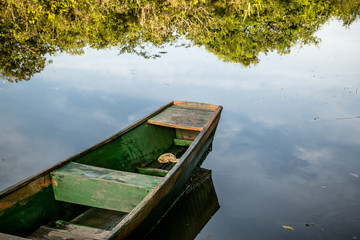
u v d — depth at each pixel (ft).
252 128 19.94
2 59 31.30
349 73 28.37
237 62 33.14
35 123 20.56
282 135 18.80
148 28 41.63
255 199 13.48
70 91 25.79
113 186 11.07
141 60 34.09
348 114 20.76
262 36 39.91
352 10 48.98
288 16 43.52
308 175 14.79
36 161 16.40
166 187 11.25
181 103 20.94
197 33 41.60
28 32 34.94
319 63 31.60
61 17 36.55
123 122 21.06
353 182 14.01
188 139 20.18
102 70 30.83
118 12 42.06
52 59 33.30
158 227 12.27
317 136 18.33
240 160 16.62
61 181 11.66
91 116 21.74
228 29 41.86
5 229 9.91
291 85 26.32
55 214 11.83
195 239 11.59
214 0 46.11
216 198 13.71
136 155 16.40
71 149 17.71
